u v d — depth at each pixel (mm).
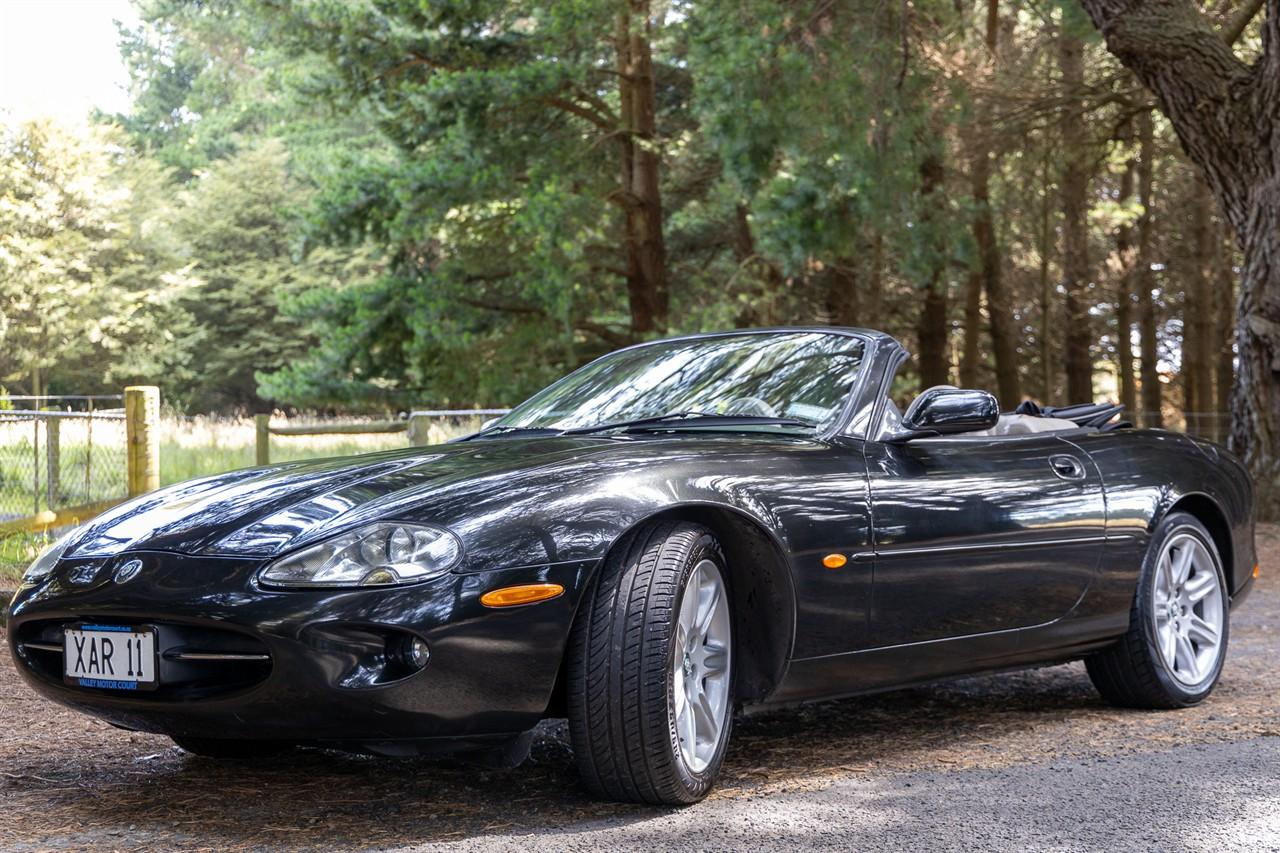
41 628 3018
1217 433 21078
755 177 13109
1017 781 3178
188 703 2744
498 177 15984
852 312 18516
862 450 3506
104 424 7574
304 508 2893
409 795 3088
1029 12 18141
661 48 19734
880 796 3029
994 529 3666
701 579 3029
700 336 4246
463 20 16469
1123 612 4113
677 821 2811
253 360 38125
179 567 2777
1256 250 10383
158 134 48250
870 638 3387
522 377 17688
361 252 35375
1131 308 26234
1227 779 3184
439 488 2875
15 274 32656
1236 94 10039
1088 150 17562
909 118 13461
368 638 2648
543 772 3316
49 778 3309
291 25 16828
